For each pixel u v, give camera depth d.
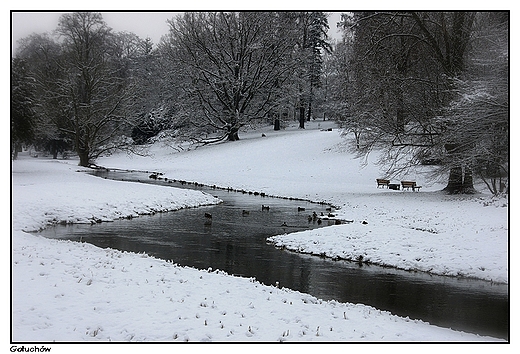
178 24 69.00
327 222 24.88
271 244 19.72
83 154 56.72
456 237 18.41
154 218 25.84
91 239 19.61
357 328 9.41
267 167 50.81
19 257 13.13
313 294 13.18
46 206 23.69
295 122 90.31
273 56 70.00
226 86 69.19
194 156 63.38
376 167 45.75
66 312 9.12
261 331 8.75
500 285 14.42
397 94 31.00
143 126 82.81
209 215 25.78
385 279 14.96
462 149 27.73
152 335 8.24
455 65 29.53
